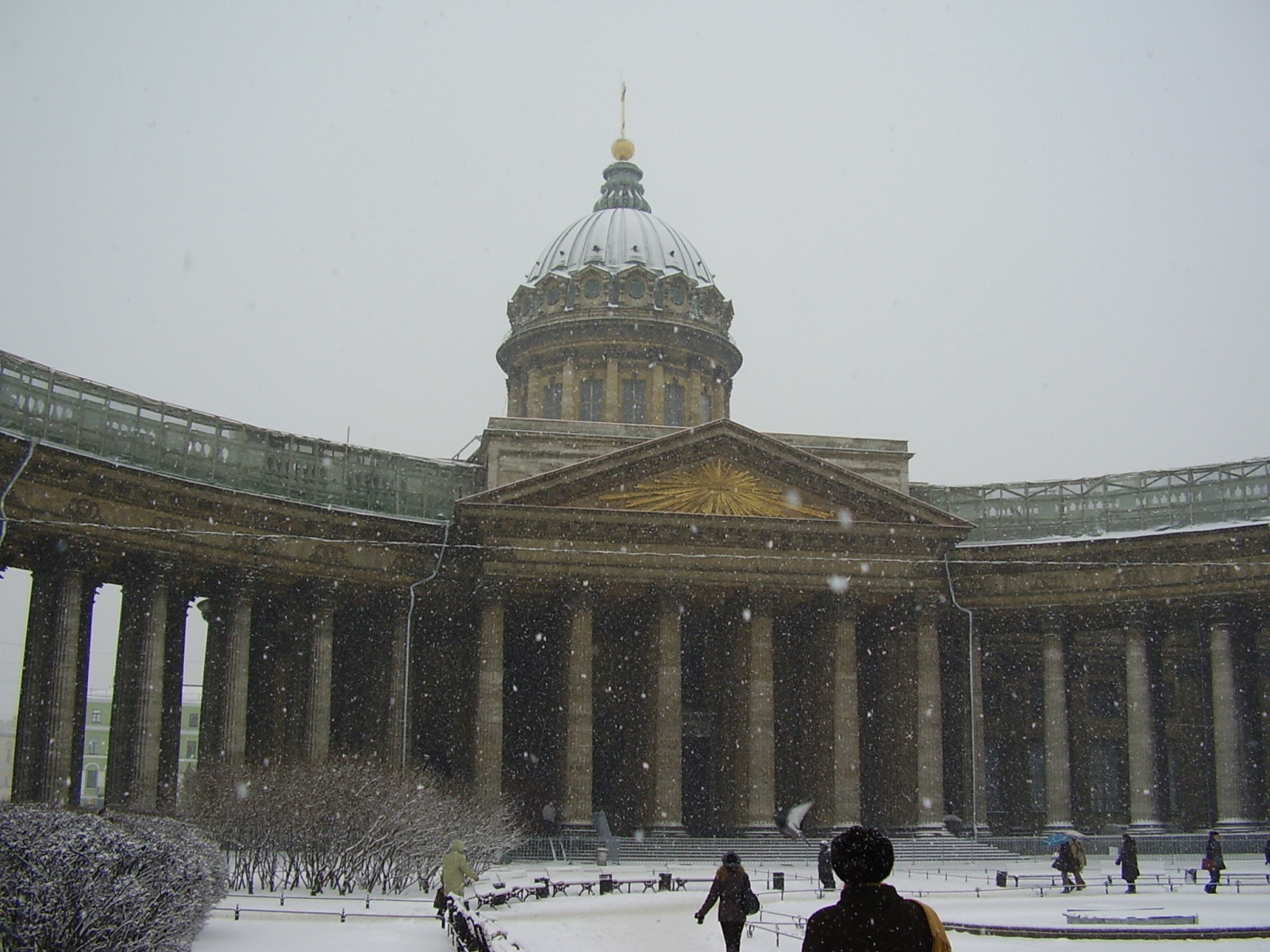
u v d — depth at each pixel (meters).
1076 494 68.56
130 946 18.33
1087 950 27.70
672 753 60.56
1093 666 74.75
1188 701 72.31
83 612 54.94
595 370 80.38
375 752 61.53
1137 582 64.75
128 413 53.66
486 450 66.62
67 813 19.11
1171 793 72.94
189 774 49.53
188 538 54.56
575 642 60.78
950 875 51.81
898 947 9.78
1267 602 62.84
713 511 62.34
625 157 91.88
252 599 57.22
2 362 48.66
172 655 59.81
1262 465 63.88
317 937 25.73
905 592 64.44
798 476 63.19
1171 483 66.25
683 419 80.75
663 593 61.97
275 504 57.06
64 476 49.81
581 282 81.25
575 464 60.72
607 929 31.47
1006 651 73.88
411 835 39.16
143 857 18.89
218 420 57.28
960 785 68.75
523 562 61.00
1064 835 60.31
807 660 67.56
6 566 54.31
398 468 64.19
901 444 68.88
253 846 37.75
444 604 64.00
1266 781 67.06
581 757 59.81
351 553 60.75
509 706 69.56
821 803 63.00
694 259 85.25
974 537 69.69
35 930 17.17
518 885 42.12
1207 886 42.66
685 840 59.31
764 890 43.97
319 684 58.88
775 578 63.12
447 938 26.19
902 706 64.50
